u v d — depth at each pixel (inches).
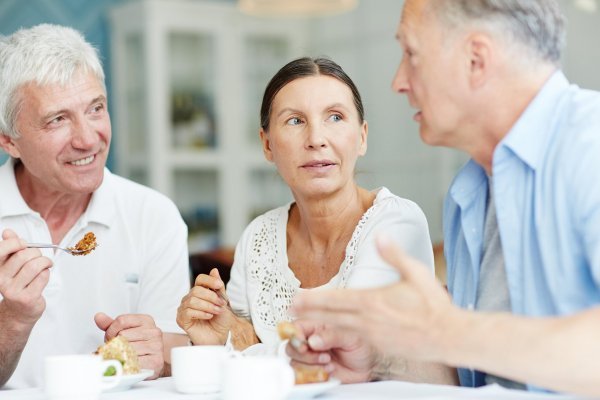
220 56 232.5
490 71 52.2
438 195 209.0
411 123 215.5
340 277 69.7
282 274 73.7
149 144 222.7
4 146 84.7
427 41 53.0
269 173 243.6
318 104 68.8
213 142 232.7
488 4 51.3
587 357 40.8
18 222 86.7
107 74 229.0
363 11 228.5
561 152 51.0
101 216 88.4
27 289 67.0
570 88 54.0
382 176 224.4
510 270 53.9
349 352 57.1
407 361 61.2
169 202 93.8
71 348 86.4
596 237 48.0
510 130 53.0
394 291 44.6
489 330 42.6
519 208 53.6
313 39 243.3
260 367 47.1
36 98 80.0
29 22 217.8
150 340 72.9
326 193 69.4
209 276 71.3
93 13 227.5
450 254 63.9
